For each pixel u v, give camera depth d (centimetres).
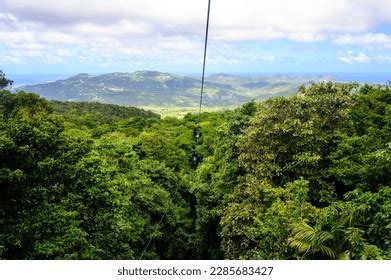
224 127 3369
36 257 1410
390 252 1064
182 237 3447
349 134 2216
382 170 1661
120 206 1972
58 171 1650
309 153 2073
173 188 3775
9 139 1455
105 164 2020
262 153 2255
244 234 1972
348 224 1216
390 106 2228
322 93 2372
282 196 1794
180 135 5794
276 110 2309
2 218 1428
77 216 1698
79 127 5722
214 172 3359
